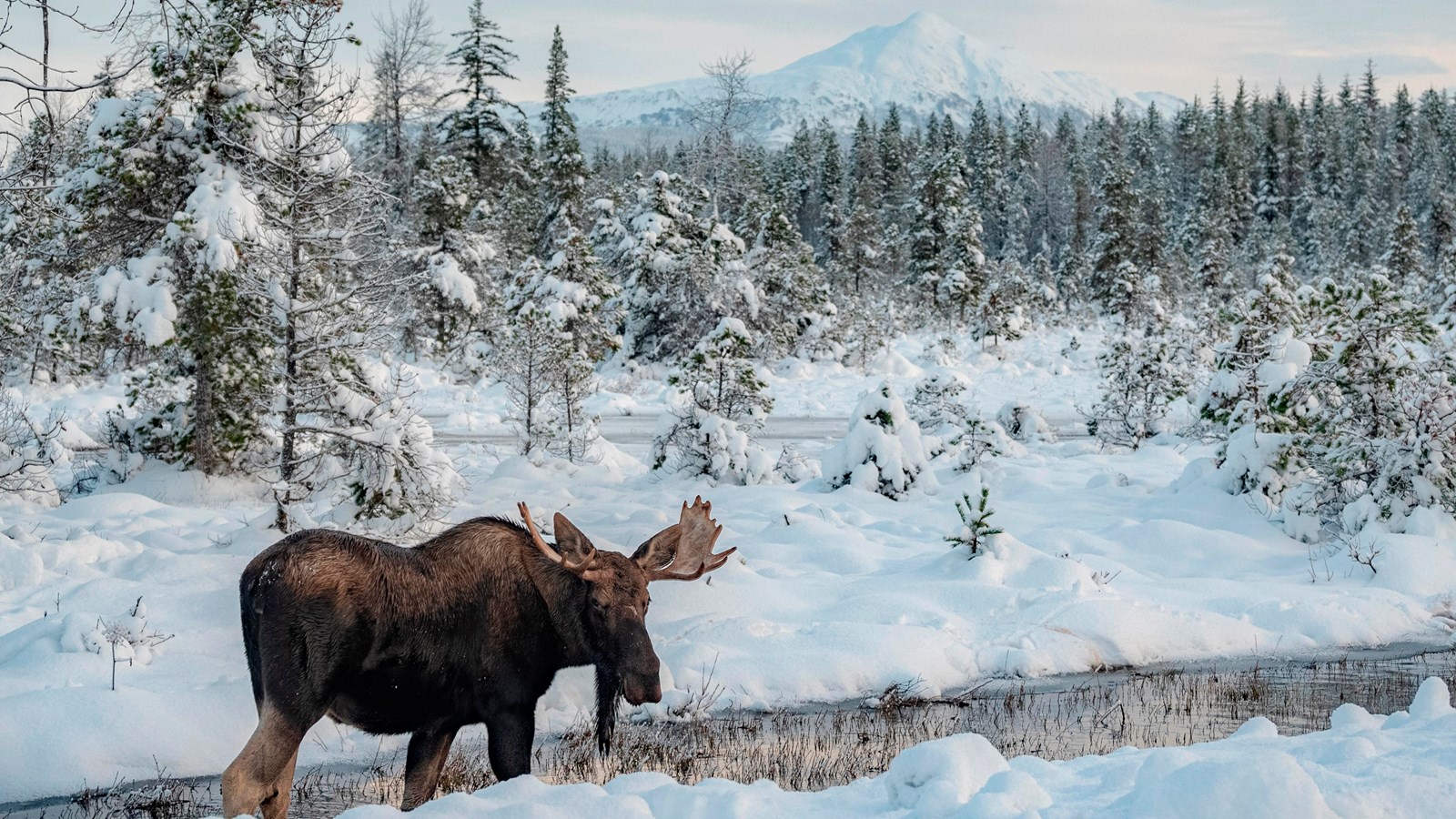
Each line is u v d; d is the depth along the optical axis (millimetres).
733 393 18766
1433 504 12680
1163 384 22234
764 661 9141
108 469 17750
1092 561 12461
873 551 13156
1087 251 67375
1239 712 8328
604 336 37656
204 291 15828
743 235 51844
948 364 40062
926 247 61562
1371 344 13953
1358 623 10477
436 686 5605
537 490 17109
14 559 10906
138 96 16344
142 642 8969
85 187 16141
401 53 43469
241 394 16531
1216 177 86938
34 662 8414
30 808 6715
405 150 44469
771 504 15812
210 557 11680
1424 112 122688
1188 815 3955
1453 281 42125
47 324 17516
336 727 8023
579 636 5762
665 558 5988
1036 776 5199
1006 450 19109
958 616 10453
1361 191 97625
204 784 7125
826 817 4695
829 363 40719
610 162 113625
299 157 13805
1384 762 4715
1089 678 9352
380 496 12742
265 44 14406
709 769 7109
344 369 13469
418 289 35188
